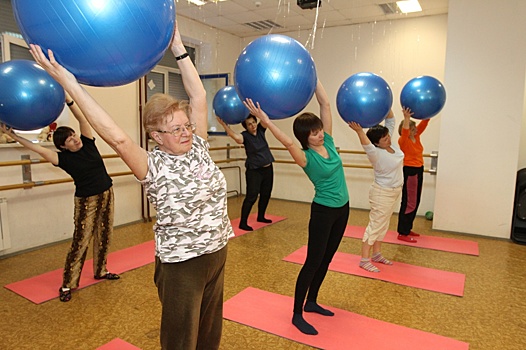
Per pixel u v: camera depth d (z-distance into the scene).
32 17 0.97
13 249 3.59
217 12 5.05
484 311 2.54
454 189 4.44
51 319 2.39
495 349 2.10
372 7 4.74
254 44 1.83
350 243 4.05
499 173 4.20
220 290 1.48
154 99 1.28
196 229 1.30
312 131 2.11
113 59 1.04
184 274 1.30
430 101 3.38
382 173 3.06
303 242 4.08
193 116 1.49
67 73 1.05
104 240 2.93
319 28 5.82
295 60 1.74
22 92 2.11
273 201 6.40
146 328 2.29
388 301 2.68
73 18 0.97
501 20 4.02
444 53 5.01
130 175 4.75
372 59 5.49
